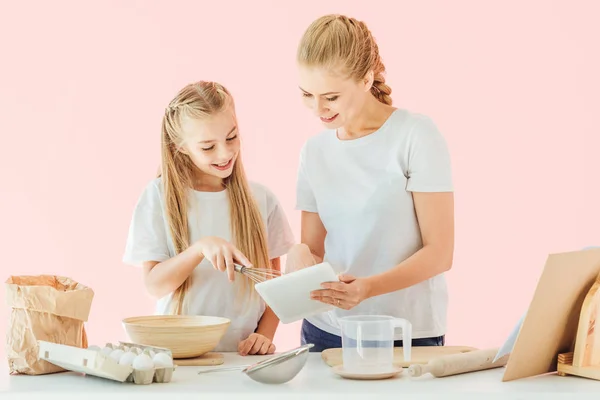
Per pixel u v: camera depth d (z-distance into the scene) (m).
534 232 4.09
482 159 4.12
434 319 2.02
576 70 4.07
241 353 1.81
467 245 4.12
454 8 4.11
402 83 4.13
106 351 1.53
